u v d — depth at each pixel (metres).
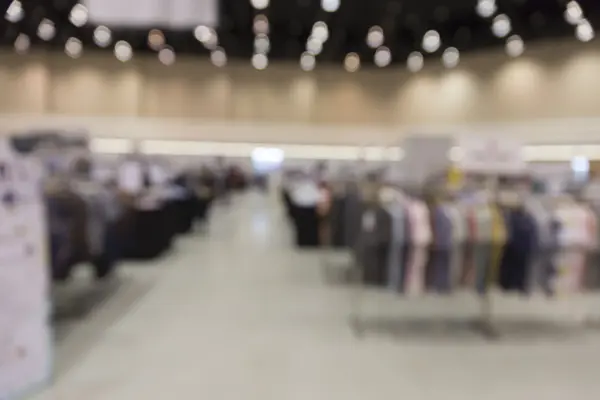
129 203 6.15
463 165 4.50
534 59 17.75
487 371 3.15
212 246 8.00
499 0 13.89
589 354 3.47
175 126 21.03
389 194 4.14
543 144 17.47
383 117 21.64
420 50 19.45
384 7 14.38
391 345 3.59
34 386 2.79
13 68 19.23
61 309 4.37
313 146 21.81
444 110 20.30
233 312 4.34
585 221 3.74
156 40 18.23
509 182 5.36
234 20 16.17
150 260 6.64
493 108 18.95
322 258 6.96
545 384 2.97
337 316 4.26
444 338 3.76
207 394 2.76
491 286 4.00
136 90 20.41
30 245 2.78
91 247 4.22
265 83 21.72
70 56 19.75
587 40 16.41
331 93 21.92
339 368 3.15
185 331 3.81
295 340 3.65
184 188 9.20
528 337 3.81
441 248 3.67
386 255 3.81
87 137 6.20
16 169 2.70
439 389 2.88
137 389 2.81
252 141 21.66
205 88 21.33
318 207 7.51
